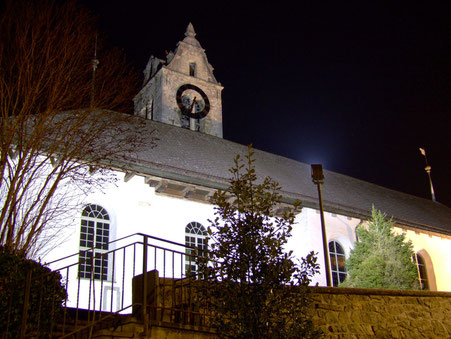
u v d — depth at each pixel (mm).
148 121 20625
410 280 17969
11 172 11828
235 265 7316
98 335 7672
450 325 10891
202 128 32500
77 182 14664
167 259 16203
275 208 19203
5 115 11570
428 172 33000
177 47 33500
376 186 28266
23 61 12016
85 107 13391
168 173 16422
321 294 10086
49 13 12461
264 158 23500
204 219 17500
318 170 15633
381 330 10289
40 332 7816
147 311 8438
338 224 21188
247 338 6938
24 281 7898
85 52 13070
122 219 15844
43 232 13562
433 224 25125
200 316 8812
